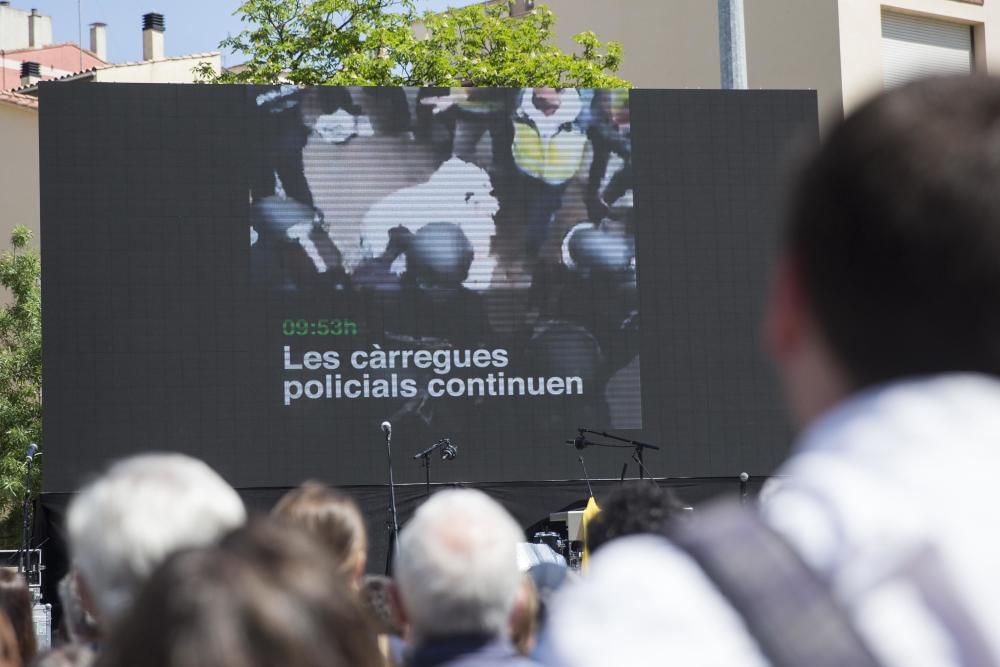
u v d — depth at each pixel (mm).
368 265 27109
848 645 1351
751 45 41125
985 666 1364
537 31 44594
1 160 53844
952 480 1417
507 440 27141
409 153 27281
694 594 1410
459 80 43938
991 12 40344
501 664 3457
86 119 26797
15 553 26625
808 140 1657
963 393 1477
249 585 1982
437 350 27109
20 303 45562
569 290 27500
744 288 28016
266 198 27031
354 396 26906
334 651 1977
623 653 1396
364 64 42125
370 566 26594
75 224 26688
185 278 26844
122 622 2000
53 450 26312
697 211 27984
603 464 27328
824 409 1589
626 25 46938
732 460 27734
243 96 27078
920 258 1471
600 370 27484
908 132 1493
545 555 11875
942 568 1390
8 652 6066
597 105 27797
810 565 1404
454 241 27281
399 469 26891
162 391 26641
